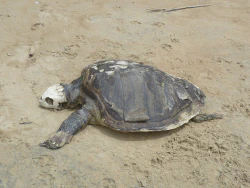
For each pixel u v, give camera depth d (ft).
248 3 13.71
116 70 7.12
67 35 9.96
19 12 10.75
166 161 6.51
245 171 6.36
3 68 8.41
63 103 7.38
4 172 6.18
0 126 6.93
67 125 6.80
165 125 6.84
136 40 9.96
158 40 10.05
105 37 10.00
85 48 9.44
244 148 6.73
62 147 6.59
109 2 12.68
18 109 7.31
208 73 8.75
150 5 12.74
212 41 10.23
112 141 6.80
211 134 6.98
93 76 7.14
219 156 6.60
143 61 9.03
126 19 11.10
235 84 8.38
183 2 13.41
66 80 8.24
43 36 9.83
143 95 6.92
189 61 9.21
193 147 6.75
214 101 7.80
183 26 11.01
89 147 6.64
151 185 6.17
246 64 9.16
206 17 11.91
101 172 6.28
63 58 8.98
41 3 11.64
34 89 7.88
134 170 6.36
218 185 6.20
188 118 7.07
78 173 6.23
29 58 8.89
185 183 6.22
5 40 9.48
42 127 6.96
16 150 6.49
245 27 11.22
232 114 7.47
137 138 6.90
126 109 6.82
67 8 11.59
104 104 6.88
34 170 6.23
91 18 10.97
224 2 13.75
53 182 6.11
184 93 7.27
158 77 7.18
